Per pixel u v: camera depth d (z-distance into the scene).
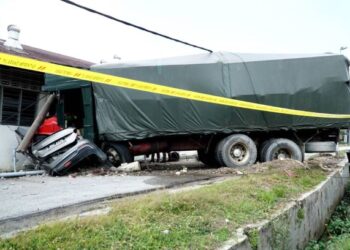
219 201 4.10
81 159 7.79
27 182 6.46
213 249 2.85
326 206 6.76
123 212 3.52
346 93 8.91
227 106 8.58
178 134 8.58
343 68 8.95
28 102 10.90
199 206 3.81
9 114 10.34
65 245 2.61
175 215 3.50
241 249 3.08
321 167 8.95
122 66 8.48
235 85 8.66
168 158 9.86
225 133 8.73
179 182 6.30
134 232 2.95
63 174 7.56
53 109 9.03
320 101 8.86
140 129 8.51
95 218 3.24
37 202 4.50
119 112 8.50
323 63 8.92
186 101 8.51
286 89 8.79
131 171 8.12
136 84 6.29
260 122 8.76
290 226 4.39
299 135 9.45
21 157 9.55
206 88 8.57
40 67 4.37
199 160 10.54
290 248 4.33
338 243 5.43
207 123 8.57
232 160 8.66
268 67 8.84
